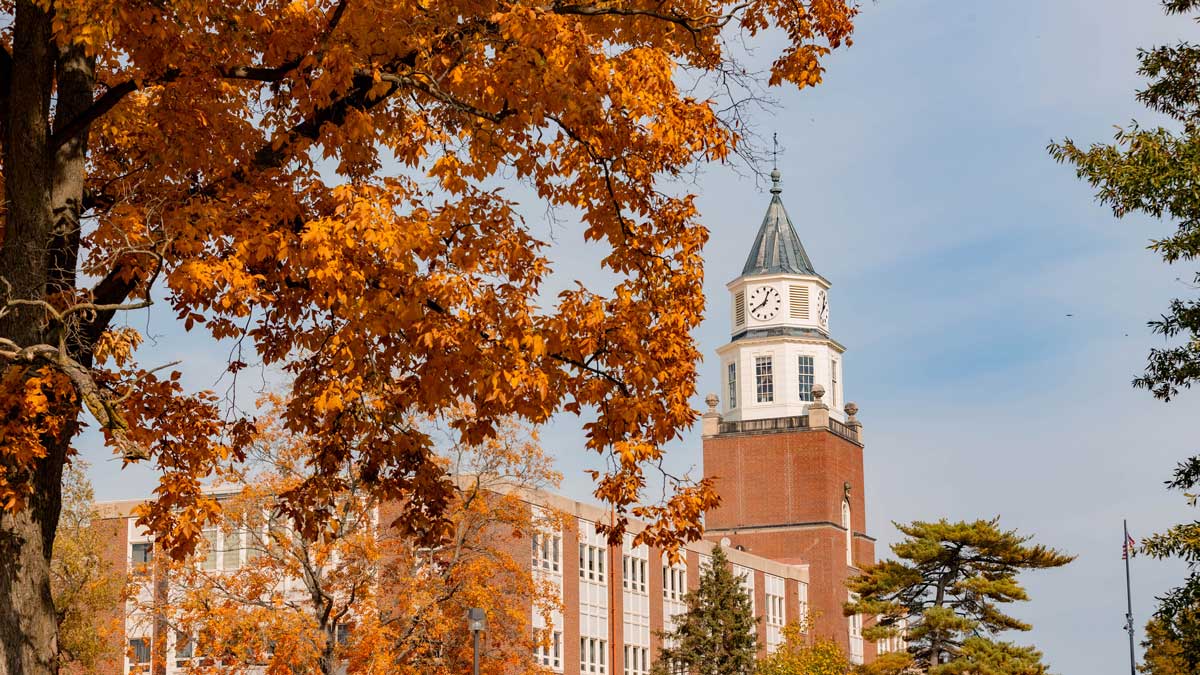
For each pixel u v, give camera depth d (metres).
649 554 83.25
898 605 71.88
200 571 41.06
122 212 14.77
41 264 14.77
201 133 15.77
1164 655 69.94
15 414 13.96
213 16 15.12
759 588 101.00
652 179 17.02
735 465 119.25
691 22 17.47
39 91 14.91
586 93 15.38
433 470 19.08
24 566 14.47
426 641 42.44
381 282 15.10
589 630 75.31
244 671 41.62
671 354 16.84
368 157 16.91
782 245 127.62
